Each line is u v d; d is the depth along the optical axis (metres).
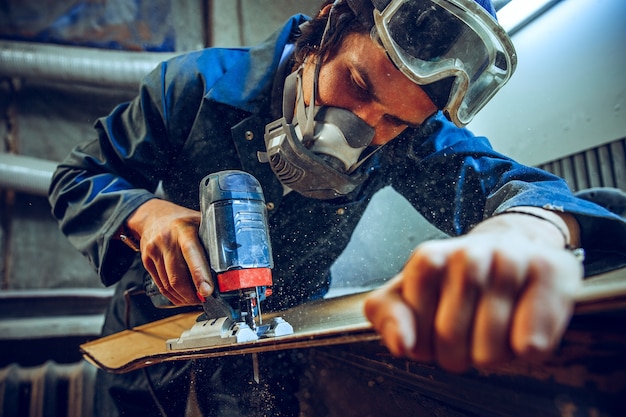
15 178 2.36
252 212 0.94
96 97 2.73
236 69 1.27
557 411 0.45
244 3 2.73
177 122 1.29
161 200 1.20
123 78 2.52
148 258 1.04
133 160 1.32
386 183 1.37
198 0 2.77
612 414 0.39
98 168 1.37
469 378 0.58
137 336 1.26
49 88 2.64
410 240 2.01
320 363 1.17
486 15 0.92
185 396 1.16
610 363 0.39
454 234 1.28
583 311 0.40
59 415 2.17
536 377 0.47
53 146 2.63
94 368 2.21
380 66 0.94
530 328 0.35
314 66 1.05
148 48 2.66
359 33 0.96
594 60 1.40
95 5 2.59
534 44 1.60
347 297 1.20
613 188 1.38
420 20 0.90
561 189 0.92
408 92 0.96
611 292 0.41
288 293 1.42
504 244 0.40
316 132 1.02
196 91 1.28
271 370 1.11
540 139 1.63
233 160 1.28
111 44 2.61
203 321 0.98
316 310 1.09
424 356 0.40
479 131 1.89
